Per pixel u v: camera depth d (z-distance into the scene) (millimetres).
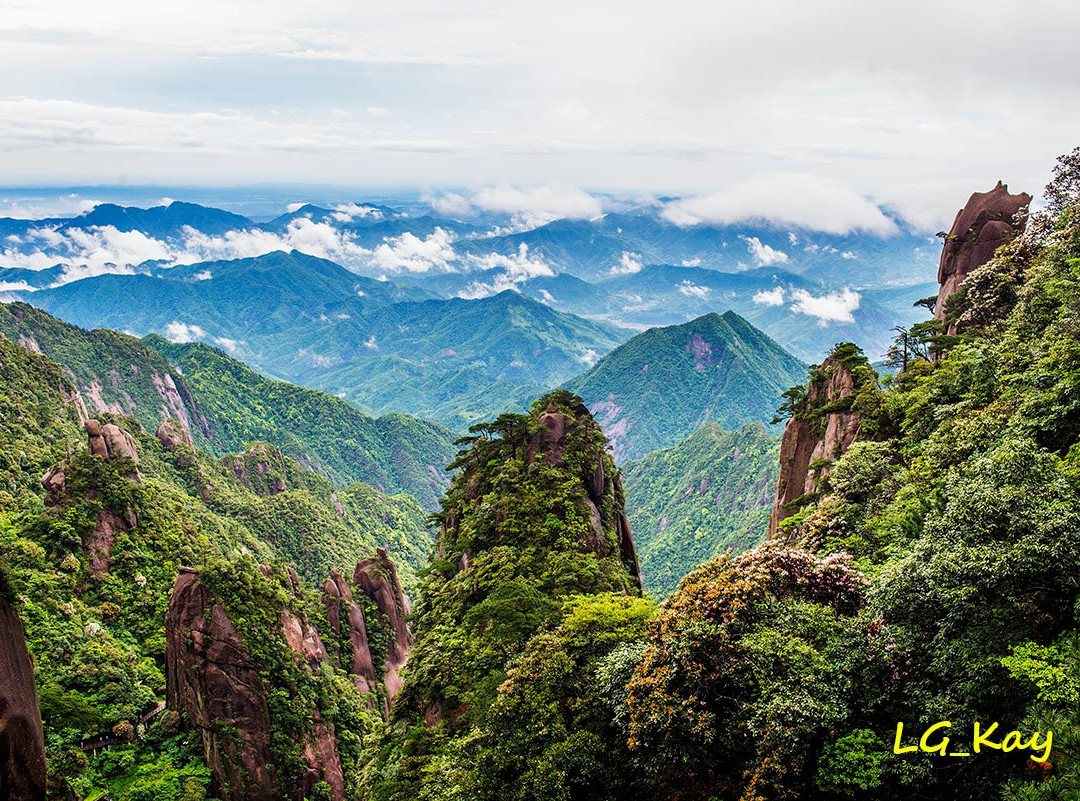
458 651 45656
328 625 92562
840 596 28234
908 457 47031
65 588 77750
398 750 43969
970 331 62562
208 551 92312
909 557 25312
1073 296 41188
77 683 61969
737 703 24859
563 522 56281
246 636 62781
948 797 21812
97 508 86438
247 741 59812
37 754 18406
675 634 26562
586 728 29078
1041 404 33656
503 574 50156
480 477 69000
